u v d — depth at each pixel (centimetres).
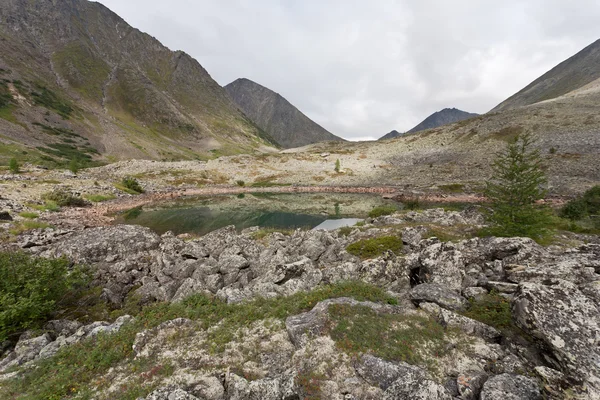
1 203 3975
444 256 1560
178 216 5662
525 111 13325
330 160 14312
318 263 2191
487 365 877
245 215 5928
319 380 827
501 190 2309
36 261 1583
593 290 923
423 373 816
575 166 7781
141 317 1308
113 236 2361
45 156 13450
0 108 17262
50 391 883
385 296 1295
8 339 1318
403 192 8388
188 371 898
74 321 1477
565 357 756
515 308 959
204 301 1399
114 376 930
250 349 998
